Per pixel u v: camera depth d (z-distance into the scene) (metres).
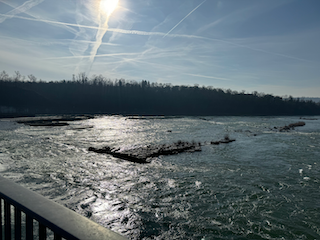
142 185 13.49
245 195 12.25
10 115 74.94
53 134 34.31
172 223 9.38
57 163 17.59
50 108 106.62
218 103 133.12
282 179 14.88
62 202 10.84
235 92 155.88
